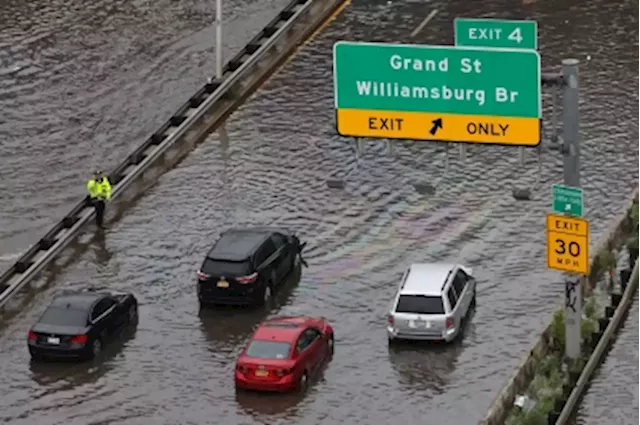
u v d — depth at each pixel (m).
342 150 172.50
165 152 174.00
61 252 151.50
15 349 133.00
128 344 132.50
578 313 122.38
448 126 115.88
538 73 112.44
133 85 193.25
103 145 178.00
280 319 127.50
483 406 118.88
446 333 127.44
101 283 144.88
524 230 151.75
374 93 116.94
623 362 125.38
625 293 134.00
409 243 150.25
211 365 128.25
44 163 173.88
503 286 140.12
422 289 128.75
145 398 123.06
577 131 118.12
